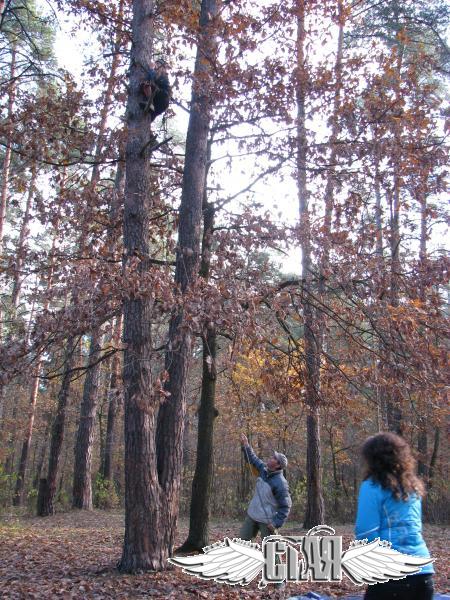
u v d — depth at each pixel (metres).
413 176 9.67
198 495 9.76
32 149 9.74
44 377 8.21
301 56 10.41
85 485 19.50
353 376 9.99
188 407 11.48
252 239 9.14
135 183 8.58
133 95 8.88
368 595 3.24
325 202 10.55
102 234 10.30
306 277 10.08
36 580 7.27
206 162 10.25
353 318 9.67
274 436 22.80
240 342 8.02
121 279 7.21
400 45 18.28
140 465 7.62
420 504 3.33
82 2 9.20
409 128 9.49
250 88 9.58
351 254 9.24
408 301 8.90
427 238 10.66
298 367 11.10
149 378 7.76
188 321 7.23
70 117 10.10
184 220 9.37
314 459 14.82
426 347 8.62
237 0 10.10
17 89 10.14
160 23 10.23
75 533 12.82
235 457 31.44
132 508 7.59
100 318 8.02
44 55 13.23
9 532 12.75
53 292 7.55
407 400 9.35
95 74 10.32
